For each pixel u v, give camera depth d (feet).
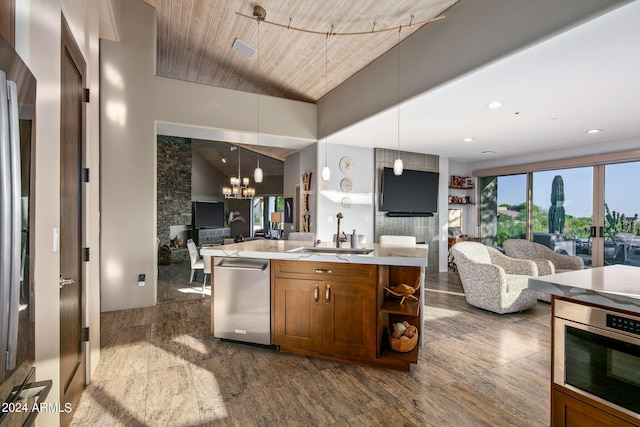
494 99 11.16
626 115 12.60
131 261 13.29
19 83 3.26
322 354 8.61
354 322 8.27
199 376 7.70
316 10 10.90
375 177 19.76
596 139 16.57
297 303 8.82
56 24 4.86
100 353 8.93
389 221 20.17
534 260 15.03
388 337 9.16
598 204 17.19
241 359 8.61
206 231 35.42
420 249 9.89
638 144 15.65
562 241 18.84
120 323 11.39
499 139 16.89
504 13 8.30
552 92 10.42
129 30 13.34
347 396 6.91
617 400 4.15
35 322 4.08
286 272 8.92
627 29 6.88
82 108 6.84
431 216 21.74
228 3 11.20
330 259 8.35
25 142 3.47
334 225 18.54
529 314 12.81
